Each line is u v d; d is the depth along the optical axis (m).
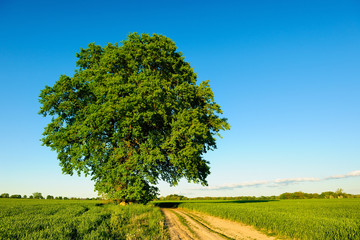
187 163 26.84
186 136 25.56
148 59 28.20
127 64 29.06
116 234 11.01
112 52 28.33
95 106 24.50
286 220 12.98
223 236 12.76
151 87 25.12
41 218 16.30
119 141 26.30
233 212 18.69
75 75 27.53
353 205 34.19
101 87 25.95
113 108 24.12
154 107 26.06
